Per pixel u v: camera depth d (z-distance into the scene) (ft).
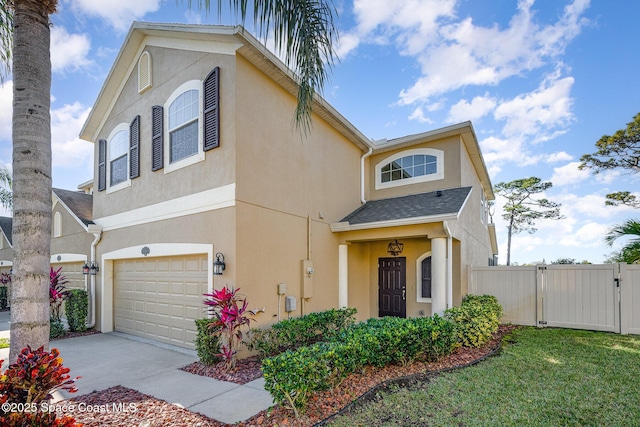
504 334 31.86
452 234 31.48
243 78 26.17
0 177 49.80
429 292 38.60
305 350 16.57
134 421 14.85
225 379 20.31
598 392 17.11
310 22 18.15
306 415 14.73
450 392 17.16
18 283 12.76
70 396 17.97
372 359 19.11
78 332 35.88
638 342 28.27
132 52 35.01
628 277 32.35
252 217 26.02
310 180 33.76
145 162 33.04
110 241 36.91
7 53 19.75
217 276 25.26
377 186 46.11
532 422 14.07
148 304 32.63
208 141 26.58
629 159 68.28
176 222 28.99
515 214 115.85
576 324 34.58
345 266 36.68
